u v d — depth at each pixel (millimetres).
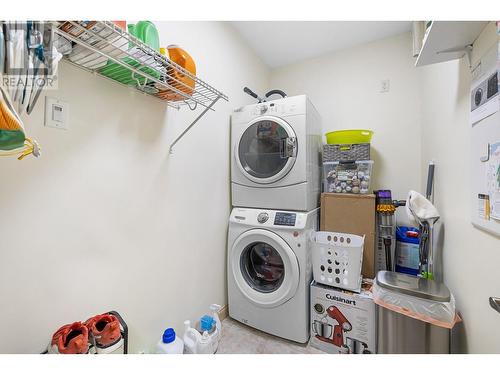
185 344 1302
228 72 1846
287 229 1540
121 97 1052
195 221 1521
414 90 1945
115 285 1043
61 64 839
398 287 1147
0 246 716
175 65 924
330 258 1496
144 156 1167
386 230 1726
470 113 947
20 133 541
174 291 1364
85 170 922
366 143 1767
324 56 2316
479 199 871
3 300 724
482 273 877
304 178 1557
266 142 1719
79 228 907
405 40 1980
